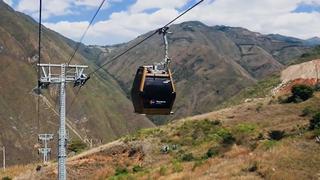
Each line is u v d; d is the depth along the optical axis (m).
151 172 50.75
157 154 70.31
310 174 31.89
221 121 80.00
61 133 37.22
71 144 111.25
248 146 53.31
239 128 68.69
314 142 38.44
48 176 71.38
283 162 34.81
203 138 71.62
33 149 197.38
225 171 36.78
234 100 137.88
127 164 70.31
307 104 78.19
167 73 18.80
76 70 38.34
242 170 35.88
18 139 198.62
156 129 83.00
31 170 79.19
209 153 57.75
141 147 73.25
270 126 68.88
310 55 146.00
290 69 133.62
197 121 81.75
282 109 78.69
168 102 18.77
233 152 47.94
